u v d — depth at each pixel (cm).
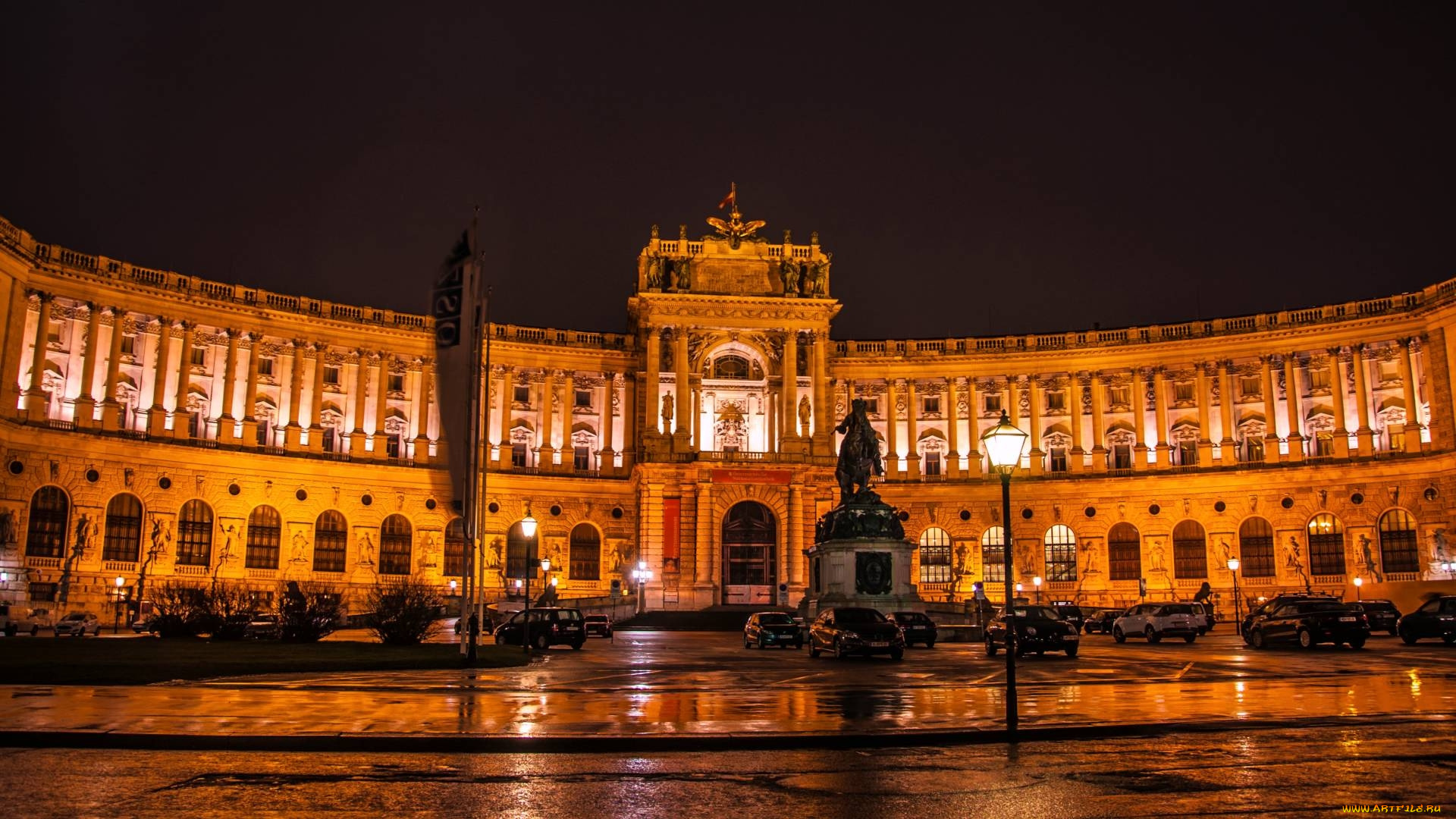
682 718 2270
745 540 10369
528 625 4709
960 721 2212
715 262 10788
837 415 11106
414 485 10119
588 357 10950
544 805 1462
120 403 8900
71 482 8462
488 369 5184
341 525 9788
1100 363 10706
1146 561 10238
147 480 8850
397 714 2292
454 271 3966
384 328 10181
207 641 4978
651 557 10025
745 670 3788
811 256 10850
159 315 9125
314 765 1742
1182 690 2939
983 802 1475
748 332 10656
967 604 7281
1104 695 2786
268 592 9269
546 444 10675
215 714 2227
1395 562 9300
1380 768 1694
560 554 10481
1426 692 2858
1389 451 9512
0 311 8081
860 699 2694
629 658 4569
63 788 1523
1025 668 3906
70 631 6950
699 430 10525
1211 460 10194
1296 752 1862
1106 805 1452
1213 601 9894
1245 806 1434
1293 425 9931
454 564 10194
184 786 1555
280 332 9750
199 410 9325
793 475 10162
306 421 9812
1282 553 9762
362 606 9631
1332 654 4719
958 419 11012
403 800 1481
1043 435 10812
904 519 10850
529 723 2156
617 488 10738
